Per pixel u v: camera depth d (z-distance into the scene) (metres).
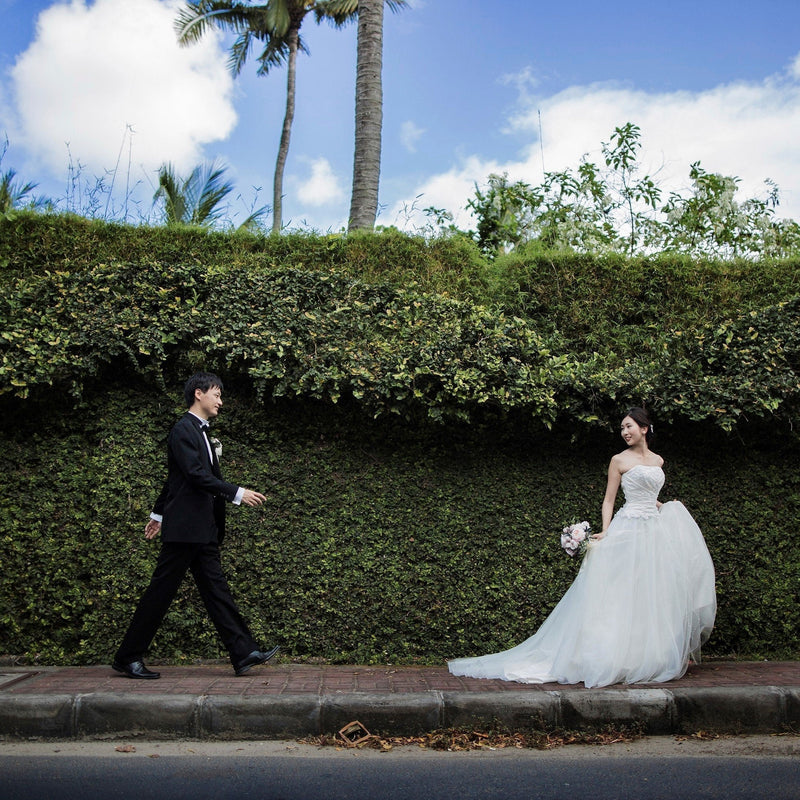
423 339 6.11
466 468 6.02
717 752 4.08
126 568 5.67
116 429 5.79
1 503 5.74
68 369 5.60
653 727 4.41
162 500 5.21
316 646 5.77
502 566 5.93
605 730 4.38
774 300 7.29
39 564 5.72
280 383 5.75
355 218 9.70
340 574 5.83
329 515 5.87
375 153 9.84
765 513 6.15
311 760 3.89
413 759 3.93
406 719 4.31
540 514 6.00
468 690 4.58
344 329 6.21
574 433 5.94
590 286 7.34
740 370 6.18
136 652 4.96
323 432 5.94
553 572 5.95
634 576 4.96
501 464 6.05
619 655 4.75
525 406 5.83
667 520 5.24
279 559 5.79
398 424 5.95
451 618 5.84
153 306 5.97
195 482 4.91
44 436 5.84
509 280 7.34
